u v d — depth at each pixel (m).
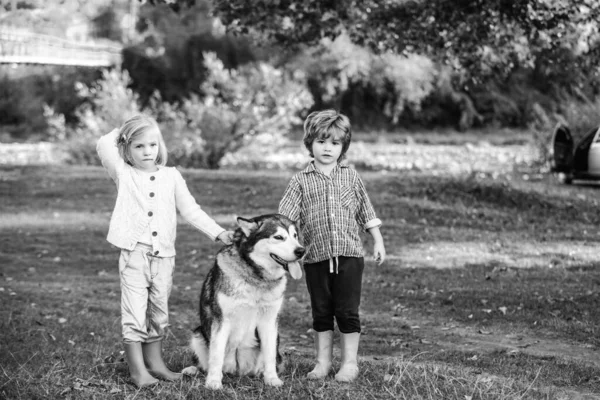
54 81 47.56
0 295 9.31
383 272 10.32
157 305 5.10
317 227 5.12
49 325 7.52
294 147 33.09
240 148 25.11
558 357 6.04
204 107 24.80
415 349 6.46
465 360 5.88
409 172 20.16
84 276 10.81
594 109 21.03
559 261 10.68
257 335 5.05
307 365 5.64
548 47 11.95
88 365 5.52
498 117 42.16
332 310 5.21
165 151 5.21
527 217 14.47
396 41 12.09
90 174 21.05
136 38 46.62
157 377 5.10
